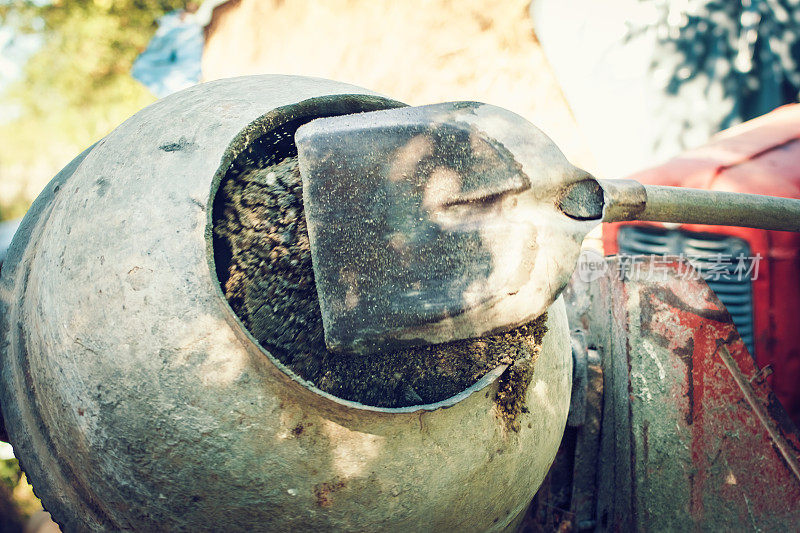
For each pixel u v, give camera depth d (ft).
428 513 3.34
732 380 4.72
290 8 16.35
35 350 3.58
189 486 3.12
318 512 3.16
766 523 4.50
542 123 11.61
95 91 31.09
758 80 9.99
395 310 3.03
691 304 4.84
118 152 3.63
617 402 4.93
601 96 10.84
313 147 3.14
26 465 3.77
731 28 10.06
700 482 4.64
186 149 3.42
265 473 3.08
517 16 11.75
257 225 3.47
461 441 3.34
